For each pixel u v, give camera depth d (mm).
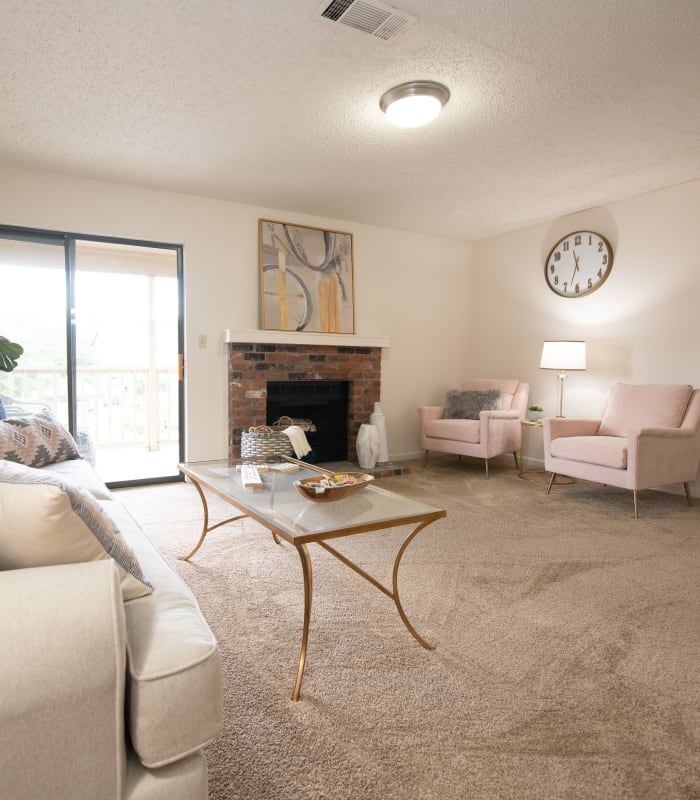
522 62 2314
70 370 3826
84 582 878
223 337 4273
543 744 1349
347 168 3551
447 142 3145
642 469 3334
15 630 803
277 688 1566
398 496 2055
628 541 2891
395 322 5199
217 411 4289
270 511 1821
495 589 2266
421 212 4590
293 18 2016
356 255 4926
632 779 1237
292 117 2828
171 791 909
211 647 967
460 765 1273
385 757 1296
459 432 4559
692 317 3857
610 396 4086
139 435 6059
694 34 2125
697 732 1403
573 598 2189
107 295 5785
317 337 4484
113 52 2232
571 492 3973
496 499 3762
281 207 4422
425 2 1933
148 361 5992
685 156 3365
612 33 2117
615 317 4352
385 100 2611
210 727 943
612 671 1677
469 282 5691
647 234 4102
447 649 1791
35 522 941
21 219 3559
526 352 5121
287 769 1253
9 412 2807
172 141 3131
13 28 2062
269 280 4406
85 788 848
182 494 3828
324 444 4898
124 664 871
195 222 4133
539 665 1703
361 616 2012
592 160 3426
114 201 3832
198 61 2301
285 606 2080
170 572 1334
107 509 1904
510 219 4820
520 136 3061
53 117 2830
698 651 1800
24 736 799
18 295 3691
